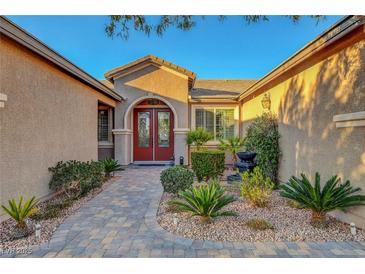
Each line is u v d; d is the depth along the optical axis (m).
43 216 5.22
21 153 5.54
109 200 6.67
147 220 5.09
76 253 3.73
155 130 14.47
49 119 6.68
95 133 10.06
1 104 4.91
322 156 5.72
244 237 4.23
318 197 4.55
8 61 5.16
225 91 15.52
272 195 7.02
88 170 7.12
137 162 14.24
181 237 4.25
